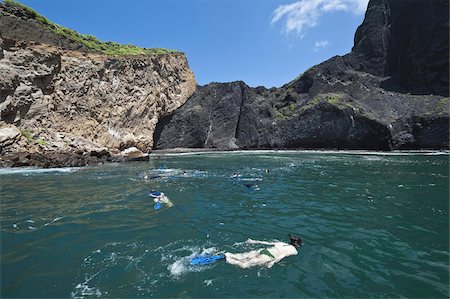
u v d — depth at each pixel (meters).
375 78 67.44
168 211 14.21
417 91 62.81
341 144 56.88
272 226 12.02
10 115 34.25
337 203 15.78
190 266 8.39
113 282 7.51
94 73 43.97
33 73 36.69
